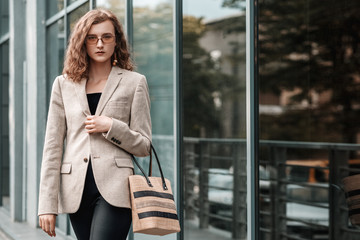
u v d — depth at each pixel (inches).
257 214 183.8
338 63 450.9
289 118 478.9
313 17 460.8
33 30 363.6
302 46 467.5
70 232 302.5
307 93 468.8
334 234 254.1
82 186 122.8
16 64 402.3
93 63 130.3
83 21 126.5
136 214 119.7
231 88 485.7
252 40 183.9
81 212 125.6
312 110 460.4
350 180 203.2
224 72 481.4
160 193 124.7
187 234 275.1
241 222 270.1
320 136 458.9
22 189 398.6
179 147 220.4
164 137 229.6
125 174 124.3
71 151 125.7
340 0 447.2
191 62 456.8
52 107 128.0
